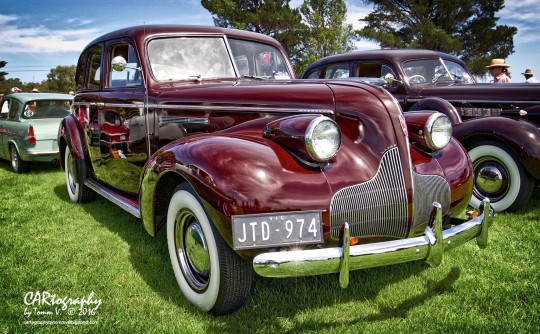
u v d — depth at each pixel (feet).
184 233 9.15
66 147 17.63
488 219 9.12
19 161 26.32
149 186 9.29
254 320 8.41
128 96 13.05
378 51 22.36
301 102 9.37
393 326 8.07
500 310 8.60
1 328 8.16
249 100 10.09
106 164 14.64
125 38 13.32
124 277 10.41
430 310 8.64
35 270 10.81
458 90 19.54
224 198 7.48
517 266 10.70
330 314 8.61
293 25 90.99
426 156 9.48
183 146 8.70
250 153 7.95
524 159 14.52
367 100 8.77
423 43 84.33
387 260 7.55
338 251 7.25
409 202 8.31
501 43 89.86
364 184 8.09
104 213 15.89
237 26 90.27
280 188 7.57
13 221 14.96
